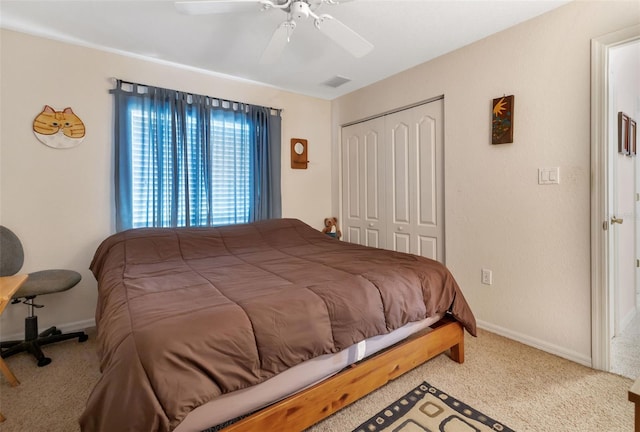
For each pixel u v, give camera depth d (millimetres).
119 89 2504
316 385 1316
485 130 2336
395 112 3115
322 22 1615
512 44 2166
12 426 1396
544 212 2053
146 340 980
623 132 2184
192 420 1012
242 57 2631
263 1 1479
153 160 2641
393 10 1976
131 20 2082
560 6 1936
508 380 1742
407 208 3041
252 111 3182
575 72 1889
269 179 3307
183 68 2826
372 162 3402
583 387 1675
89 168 2451
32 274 2146
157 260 2141
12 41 2180
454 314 1864
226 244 2553
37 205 2279
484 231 2375
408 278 1718
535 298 2113
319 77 3102
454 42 2396
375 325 1460
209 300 1298
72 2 1886
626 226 2350
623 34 1702
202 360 1000
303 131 3639
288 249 2572
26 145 2236
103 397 904
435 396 1603
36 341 2045
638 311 2689
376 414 1473
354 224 3654
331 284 1499
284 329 1201
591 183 1838
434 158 2781
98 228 2496
